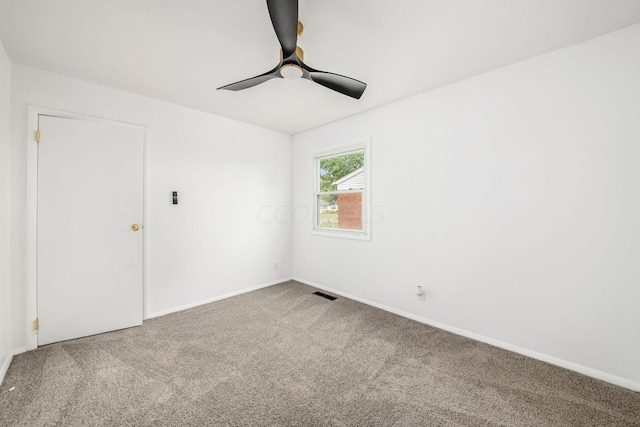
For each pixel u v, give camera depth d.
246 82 1.76
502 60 1.98
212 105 2.86
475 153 2.22
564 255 1.84
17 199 2.00
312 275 3.78
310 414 1.41
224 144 3.26
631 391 1.59
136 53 1.89
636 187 1.60
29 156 2.04
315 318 2.66
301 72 1.61
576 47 1.78
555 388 1.62
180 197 2.88
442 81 2.31
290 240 4.09
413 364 1.87
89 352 2.00
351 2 1.38
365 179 3.06
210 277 3.13
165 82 2.33
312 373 1.76
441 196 2.44
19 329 2.00
